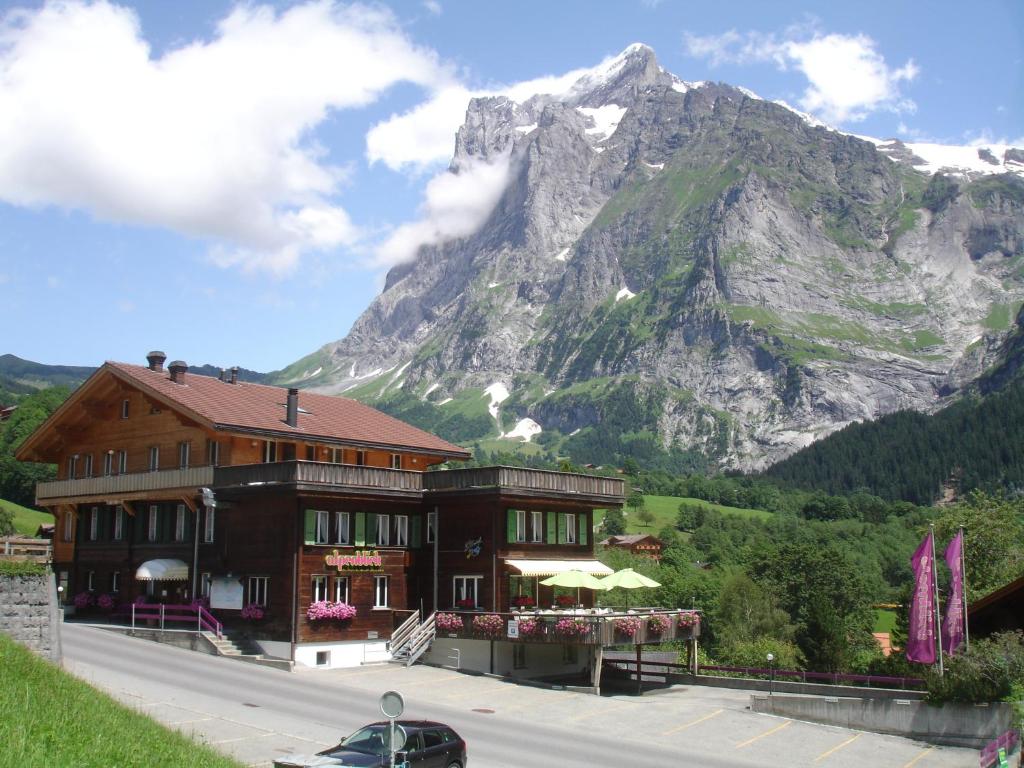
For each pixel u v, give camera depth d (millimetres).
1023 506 84875
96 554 63375
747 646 86875
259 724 34688
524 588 55938
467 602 54406
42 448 67250
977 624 42625
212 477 54594
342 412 66188
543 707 43375
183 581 56938
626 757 35094
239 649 50719
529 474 55594
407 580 56469
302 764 25281
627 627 49312
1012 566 74875
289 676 46156
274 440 57125
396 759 25469
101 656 45125
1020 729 38531
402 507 56656
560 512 58750
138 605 54969
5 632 35000
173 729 28844
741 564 164625
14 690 24641
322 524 52344
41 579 37406
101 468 63938
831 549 130125
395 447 62281
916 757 38219
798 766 36281
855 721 42844
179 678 41938
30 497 133750
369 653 53250
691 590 119938
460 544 55625
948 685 40781
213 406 56969
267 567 52031
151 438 60531
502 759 33250
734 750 38094
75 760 20234
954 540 42625
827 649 77750
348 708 38938
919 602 42625
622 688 50969
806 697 44250
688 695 49562
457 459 66250
